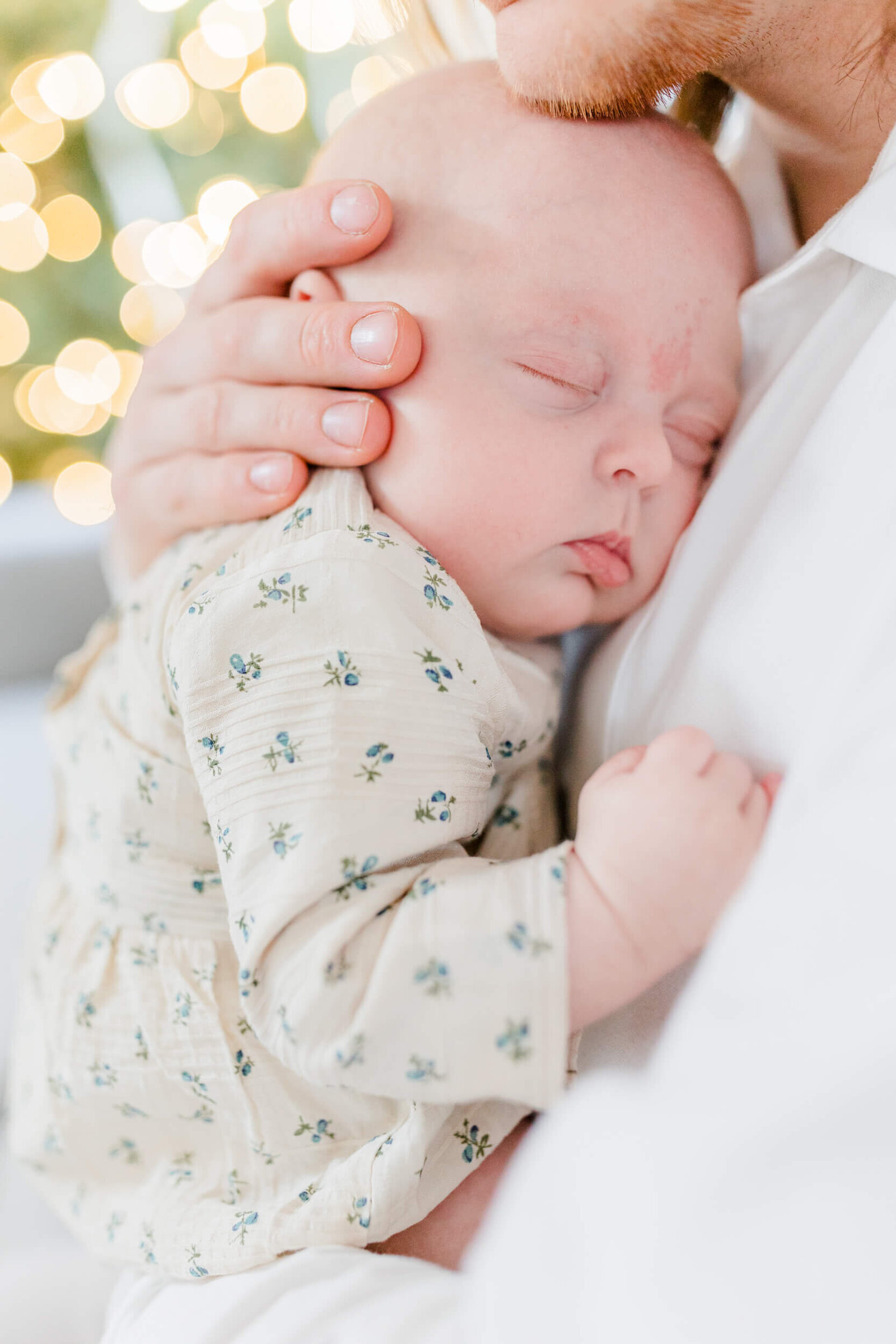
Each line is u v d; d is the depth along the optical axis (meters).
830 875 0.31
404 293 0.58
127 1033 0.61
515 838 0.61
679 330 0.57
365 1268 0.47
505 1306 0.31
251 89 1.75
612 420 0.57
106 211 1.96
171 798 0.61
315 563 0.52
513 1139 0.54
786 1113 0.27
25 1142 0.67
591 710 0.62
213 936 0.60
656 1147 0.30
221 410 0.63
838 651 0.40
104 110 1.81
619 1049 0.50
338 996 0.45
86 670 0.83
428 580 0.53
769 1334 0.25
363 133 0.62
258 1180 0.57
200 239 1.80
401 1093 0.44
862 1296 0.24
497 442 0.55
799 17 0.50
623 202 0.56
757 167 0.64
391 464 0.57
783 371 0.55
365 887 0.47
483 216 0.57
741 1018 0.31
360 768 0.48
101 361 1.93
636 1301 0.27
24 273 1.93
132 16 1.77
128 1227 0.59
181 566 0.63
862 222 0.49
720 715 0.50
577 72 0.52
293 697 0.50
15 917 0.90
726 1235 0.27
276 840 0.48
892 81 0.53
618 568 0.59
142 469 0.73
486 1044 0.43
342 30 1.39
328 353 0.57
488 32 0.84
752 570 0.50
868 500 0.44
